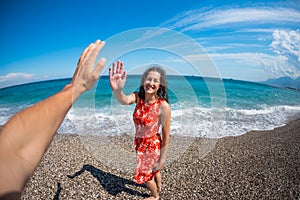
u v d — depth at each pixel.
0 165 0.32
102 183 3.33
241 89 17.58
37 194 3.09
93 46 0.58
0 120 8.52
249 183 3.34
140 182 2.23
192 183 3.28
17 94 17.94
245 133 6.21
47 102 0.40
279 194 3.08
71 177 3.50
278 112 9.61
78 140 5.14
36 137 0.36
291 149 4.84
